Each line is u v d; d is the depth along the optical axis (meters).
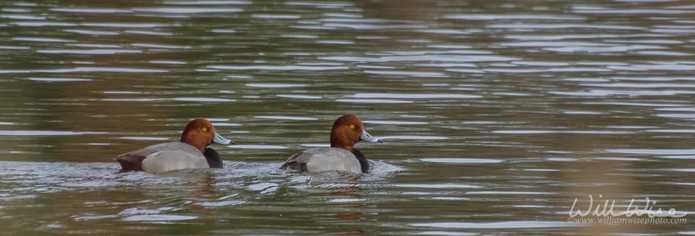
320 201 13.42
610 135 17.81
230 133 17.78
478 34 28.91
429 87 21.97
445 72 23.69
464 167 15.61
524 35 28.78
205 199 13.27
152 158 14.70
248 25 29.83
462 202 13.60
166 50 25.95
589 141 17.36
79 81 22.11
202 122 15.69
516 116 19.28
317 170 14.84
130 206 12.84
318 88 21.70
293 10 32.53
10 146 16.53
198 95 20.83
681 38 28.55
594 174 15.19
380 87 21.89
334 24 30.17
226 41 27.30
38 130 17.77
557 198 13.86
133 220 12.30
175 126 18.27
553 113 19.58
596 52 26.44
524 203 13.59
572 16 32.03
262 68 23.83
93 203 12.93
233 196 13.46
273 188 13.95
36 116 18.84
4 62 24.00
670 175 15.16
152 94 20.89
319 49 26.39
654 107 20.16
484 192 14.12
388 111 19.69
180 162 14.70
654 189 14.38
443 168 15.52
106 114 19.09
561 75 23.47
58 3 32.91
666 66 24.66
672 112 19.70
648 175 15.16
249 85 21.94
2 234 11.62
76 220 12.20
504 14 32.22
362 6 33.47
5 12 31.00
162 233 11.85
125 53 25.47
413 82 22.45
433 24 30.39
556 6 33.88
